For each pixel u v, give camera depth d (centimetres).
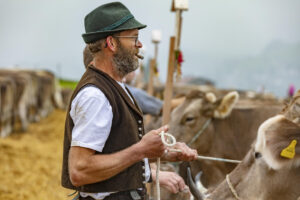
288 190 248
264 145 248
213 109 474
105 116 242
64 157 262
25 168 970
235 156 469
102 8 257
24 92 1667
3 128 1473
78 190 255
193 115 476
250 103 502
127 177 252
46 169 974
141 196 262
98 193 253
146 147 239
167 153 294
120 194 253
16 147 1188
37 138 1519
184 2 461
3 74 1723
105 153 247
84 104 240
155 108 526
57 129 1792
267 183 253
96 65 263
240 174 275
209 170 474
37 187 829
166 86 478
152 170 324
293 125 249
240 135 470
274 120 253
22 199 759
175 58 470
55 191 812
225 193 276
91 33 255
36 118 2019
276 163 243
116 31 253
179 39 469
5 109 1481
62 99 2784
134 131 256
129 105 259
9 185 835
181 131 475
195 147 475
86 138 235
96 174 235
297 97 285
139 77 1104
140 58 270
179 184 320
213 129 477
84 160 235
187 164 345
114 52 256
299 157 244
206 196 296
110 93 248
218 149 474
